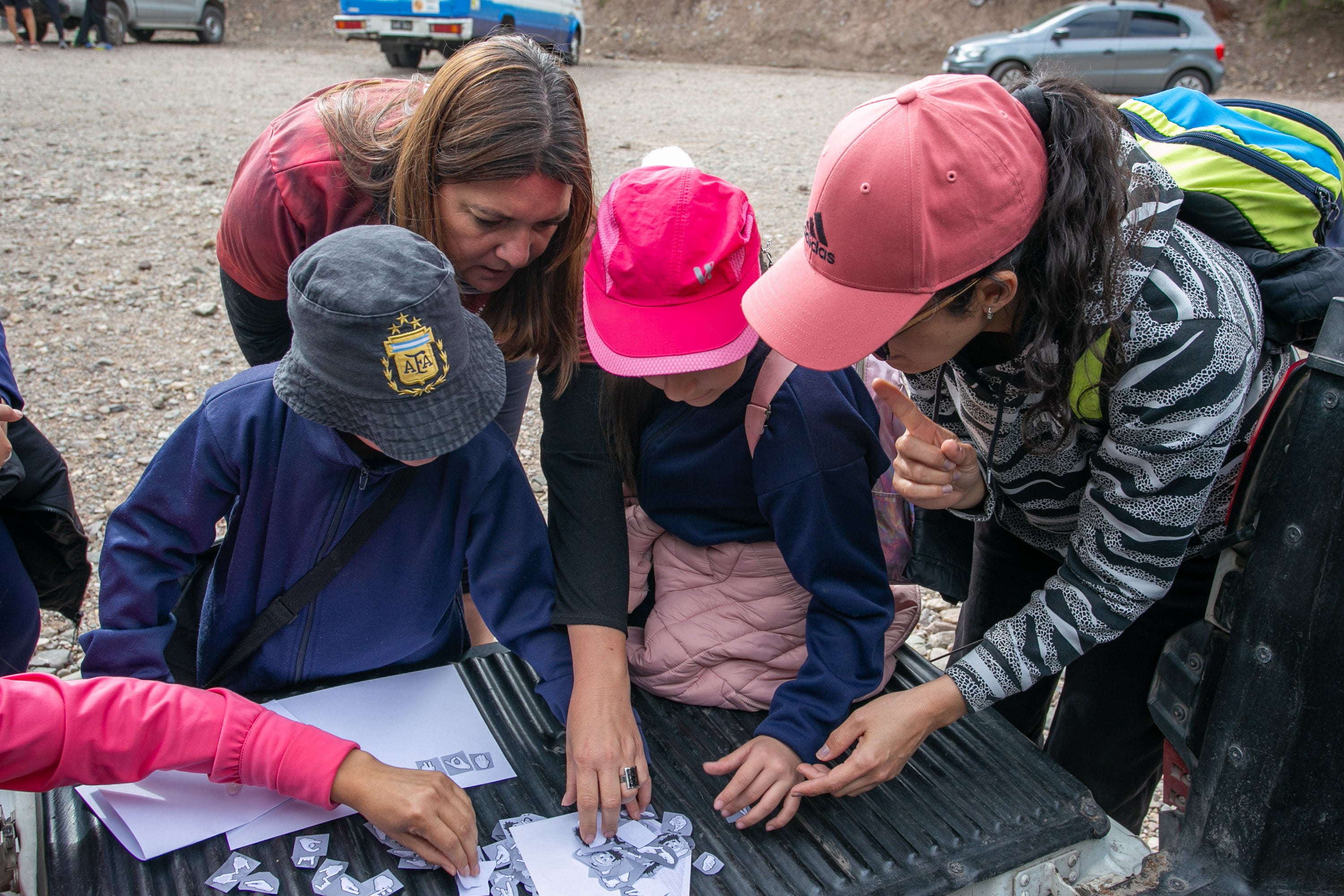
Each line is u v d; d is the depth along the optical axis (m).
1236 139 1.58
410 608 1.74
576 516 1.72
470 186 1.51
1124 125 1.39
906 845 1.52
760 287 1.43
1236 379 1.33
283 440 1.57
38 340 4.76
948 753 1.70
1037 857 1.52
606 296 1.58
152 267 5.69
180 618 1.79
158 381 4.49
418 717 1.72
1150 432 1.36
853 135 1.26
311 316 1.31
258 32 17.30
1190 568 1.82
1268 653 1.42
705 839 1.53
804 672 1.65
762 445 1.59
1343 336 1.29
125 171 7.45
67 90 10.60
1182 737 1.64
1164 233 1.34
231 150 8.24
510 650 1.90
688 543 1.85
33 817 1.49
